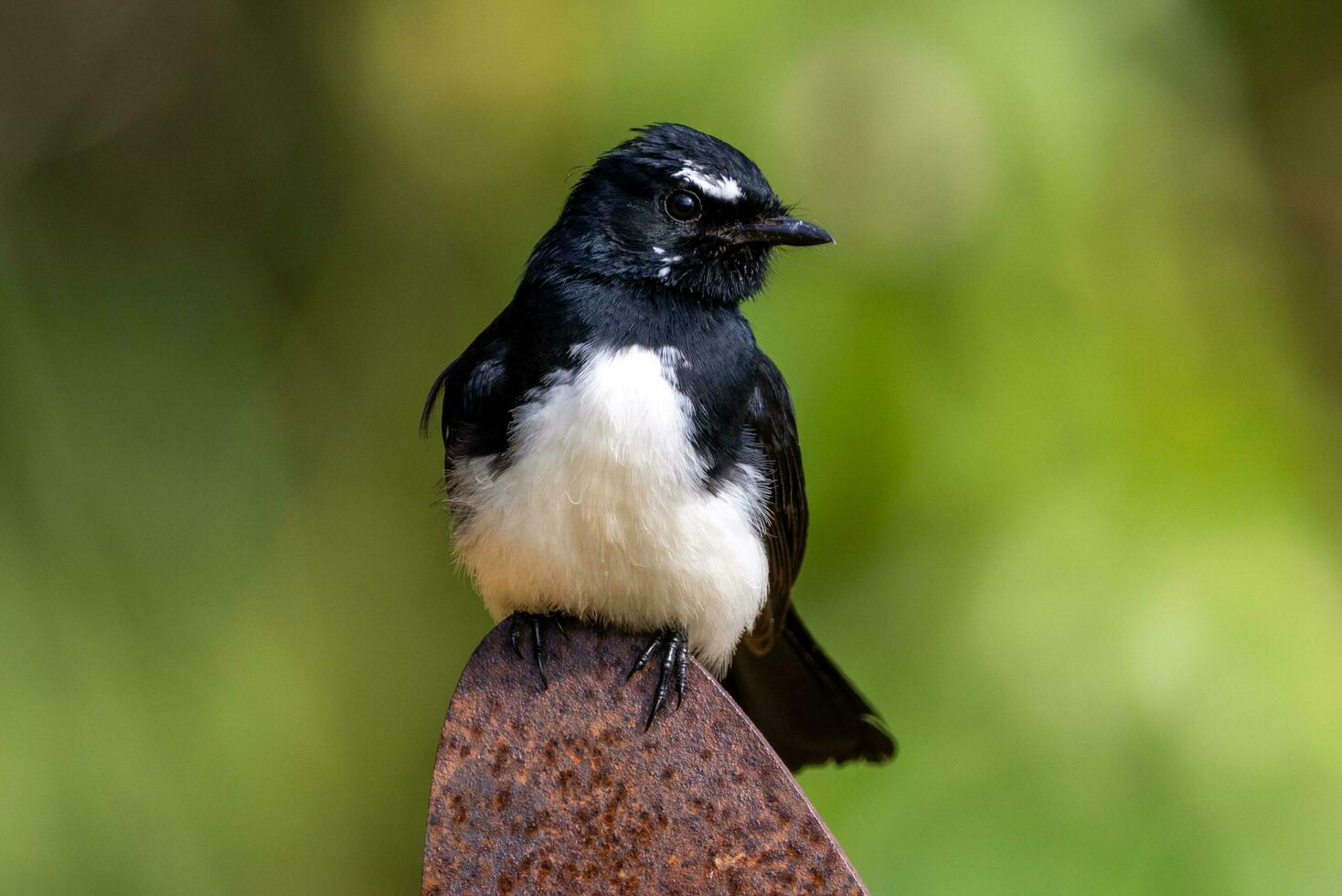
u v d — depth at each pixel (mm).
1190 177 10016
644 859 5730
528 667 5906
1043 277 9320
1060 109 9273
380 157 12047
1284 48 11578
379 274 12086
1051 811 9031
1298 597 9180
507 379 7738
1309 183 11422
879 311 9281
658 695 5828
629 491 7523
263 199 12664
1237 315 9938
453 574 12086
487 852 5793
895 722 9352
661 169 8047
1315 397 10328
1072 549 9289
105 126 12961
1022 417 9328
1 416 11312
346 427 12094
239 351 12234
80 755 10359
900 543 9523
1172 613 9125
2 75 13008
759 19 9383
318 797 11375
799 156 9258
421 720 11875
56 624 10648
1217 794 8906
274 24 12953
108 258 12586
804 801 5652
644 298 7980
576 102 10086
